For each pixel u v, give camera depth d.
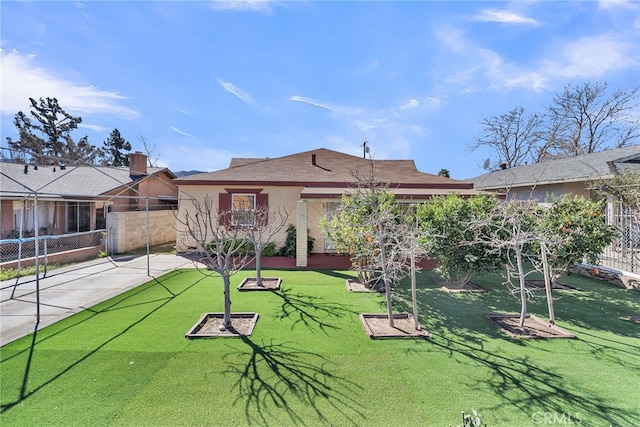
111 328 8.11
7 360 6.46
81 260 18.16
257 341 7.38
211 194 20.52
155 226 25.17
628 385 5.63
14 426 4.60
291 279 13.66
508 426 4.62
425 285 12.77
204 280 13.36
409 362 6.44
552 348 7.08
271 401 5.19
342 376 5.92
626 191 12.93
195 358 6.56
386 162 27.66
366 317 9.02
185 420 4.75
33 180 23.19
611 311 9.58
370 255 11.07
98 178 26.62
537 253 10.87
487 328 8.27
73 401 5.16
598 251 11.00
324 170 24.28
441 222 11.23
